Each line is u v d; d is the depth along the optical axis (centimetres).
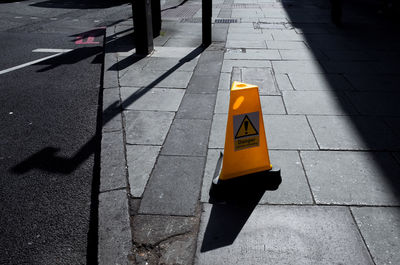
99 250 252
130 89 550
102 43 895
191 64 668
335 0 992
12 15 1298
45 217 300
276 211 287
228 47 786
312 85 555
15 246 270
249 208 291
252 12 1251
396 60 680
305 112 461
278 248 251
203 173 338
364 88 541
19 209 309
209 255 246
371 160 353
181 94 527
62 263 254
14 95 560
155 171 341
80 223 293
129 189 317
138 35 718
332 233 263
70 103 531
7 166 372
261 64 663
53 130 450
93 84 611
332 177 328
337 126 423
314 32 929
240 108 297
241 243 256
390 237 259
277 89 540
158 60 696
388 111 461
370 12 1236
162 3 1513
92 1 1666
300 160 355
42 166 373
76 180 350
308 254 246
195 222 278
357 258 242
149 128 425
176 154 370
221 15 1191
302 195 305
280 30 955
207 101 500
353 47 781
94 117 485
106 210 289
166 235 265
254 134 306
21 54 797
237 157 305
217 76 601
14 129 452
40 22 1165
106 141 397
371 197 301
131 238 261
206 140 396
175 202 299
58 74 662
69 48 848
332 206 291
